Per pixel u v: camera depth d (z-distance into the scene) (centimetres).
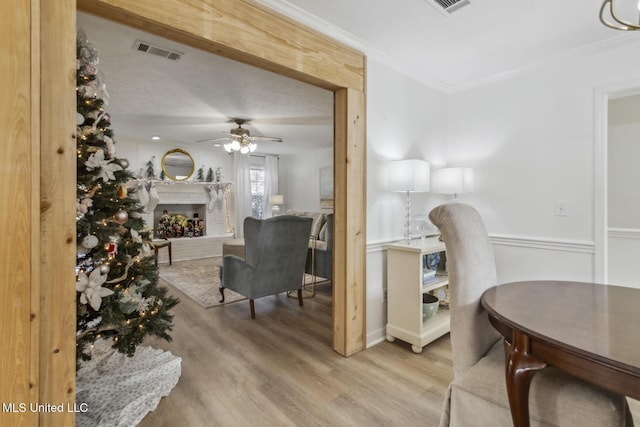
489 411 126
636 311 116
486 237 159
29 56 114
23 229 113
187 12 159
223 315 333
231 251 504
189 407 183
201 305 363
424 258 276
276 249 333
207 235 709
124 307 163
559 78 273
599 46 250
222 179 733
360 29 231
